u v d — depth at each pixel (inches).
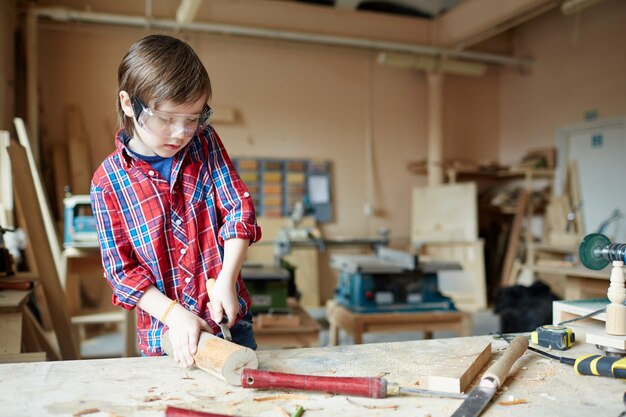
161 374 42.6
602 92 227.9
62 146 207.0
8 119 180.9
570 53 242.8
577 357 46.6
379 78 257.4
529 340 52.4
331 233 249.8
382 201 257.6
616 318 46.4
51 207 203.0
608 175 227.3
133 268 46.9
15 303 75.5
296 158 244.7
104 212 46.4
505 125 280.4
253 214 48.2
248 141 238.2
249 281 115.6
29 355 72.2
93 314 143.8
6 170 117.2
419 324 120.0
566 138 246.4
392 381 41.3
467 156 276.1
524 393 38.8
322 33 238.4
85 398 37.4
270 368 44.1
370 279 121.8
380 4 251.1
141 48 41.4
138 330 50.2
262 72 239.0
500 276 254.5
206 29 217.6
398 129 260.4
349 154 252.5
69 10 199.0
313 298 239.0
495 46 274.4
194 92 40.8
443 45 245.9
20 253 116.1
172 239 48.2
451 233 238.4
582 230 229.5
